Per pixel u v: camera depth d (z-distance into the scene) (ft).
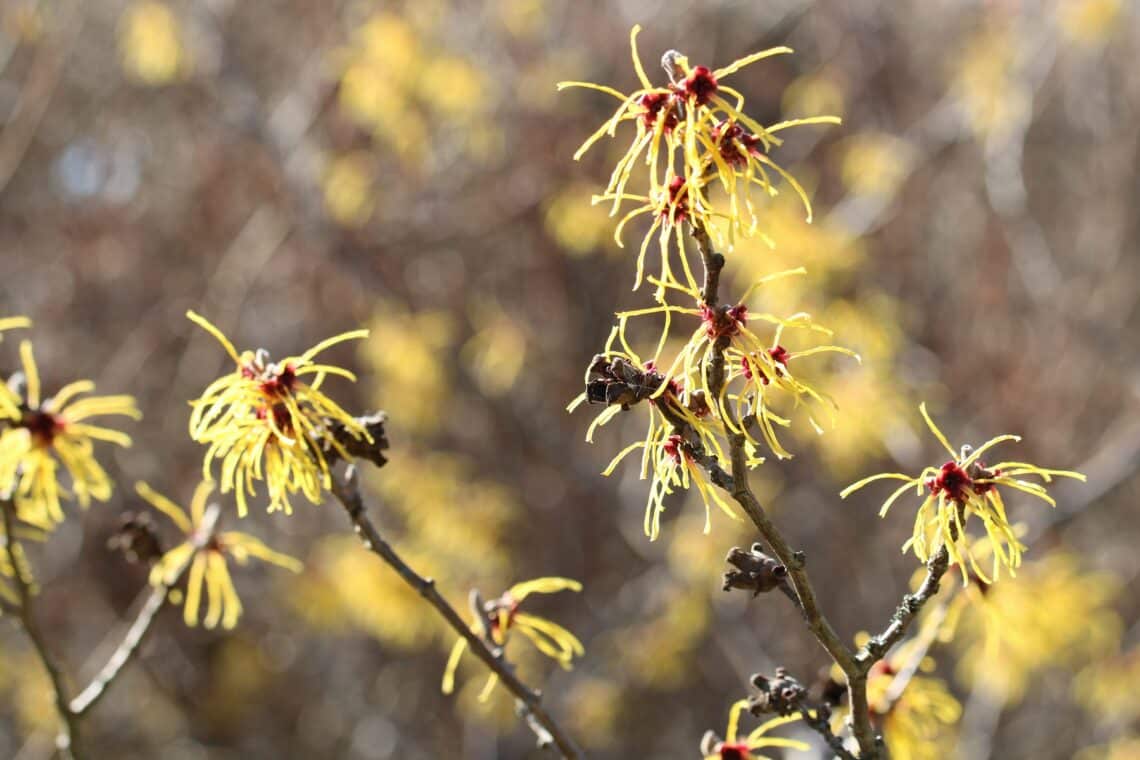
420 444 24.68
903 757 7.82
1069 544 23.85
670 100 5.30
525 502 25.99
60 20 26.50
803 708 6.44
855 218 23.82
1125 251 29.27
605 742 23.91
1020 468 5.62
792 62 30.07
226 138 27.50
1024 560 20.54
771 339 18.57
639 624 23.38
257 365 6.15
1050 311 27.43
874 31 29.04
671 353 21.18
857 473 24.75
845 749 6.28
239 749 27.32
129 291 28.76
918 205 27.81
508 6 26.61
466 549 21.81
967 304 27.78
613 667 24.03
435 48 24.82
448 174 27.58
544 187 26.71
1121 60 29.99
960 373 26.96
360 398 27.30
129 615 26.35
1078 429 26.61
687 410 5.48
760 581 6.01
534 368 26.50
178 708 27.30
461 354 26.73
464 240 27.68
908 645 8.28
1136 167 29.73
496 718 22.54
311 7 28.91
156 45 25.21
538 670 23.09
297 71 28.68
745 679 21.52
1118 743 19.98
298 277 27.66
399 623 18.88
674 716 24.70
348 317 27.66
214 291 27.86
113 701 26.76
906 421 19.85
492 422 26.48
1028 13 25.95
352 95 24.86
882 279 26.40
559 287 27.40
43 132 28.76
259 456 6.05
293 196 26.63
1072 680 22.25
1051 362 27.02
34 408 7.22
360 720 26.71
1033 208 30.78
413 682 26.48
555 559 25.82
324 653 26.99
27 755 24.58
